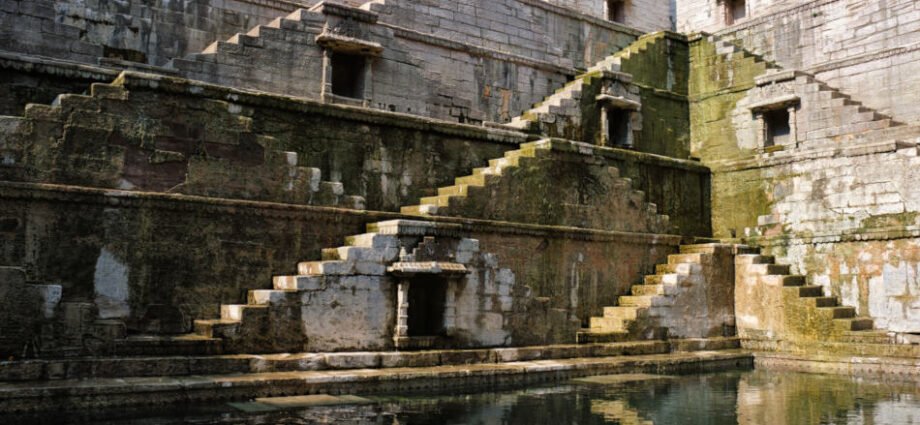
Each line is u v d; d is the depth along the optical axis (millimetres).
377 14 19297
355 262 12898
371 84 19016
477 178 16125
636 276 18250
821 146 20141
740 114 22109
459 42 20984
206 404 10195
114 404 9727
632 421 9953
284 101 14477
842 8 22641
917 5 21000
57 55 15625
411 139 16391
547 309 15305
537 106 22641
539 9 24141
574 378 14070
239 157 13281
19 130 11477
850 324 17203
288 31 17750
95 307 10914
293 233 13602
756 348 18375
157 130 12594
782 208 20219
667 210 20812
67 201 11633
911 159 17594
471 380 12766
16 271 10352
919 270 17250
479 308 14258
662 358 15789
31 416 9070
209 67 16547
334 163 15195
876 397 12305
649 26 30906
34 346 10375
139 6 17422
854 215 18609
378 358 12609
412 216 14617
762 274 18484
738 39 25188
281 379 10969
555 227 16500
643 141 22297
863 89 21703
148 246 12211
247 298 12984
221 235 12859
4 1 15141
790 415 10586
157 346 11094
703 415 10508
